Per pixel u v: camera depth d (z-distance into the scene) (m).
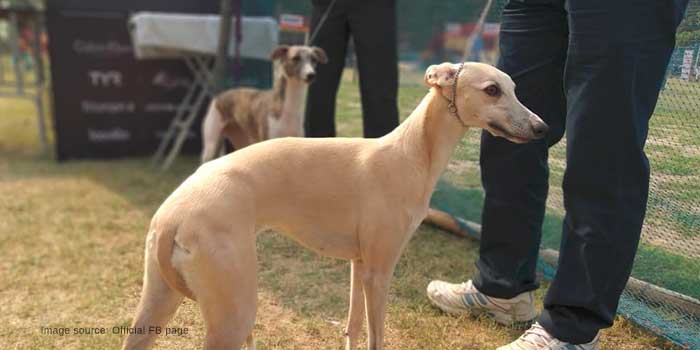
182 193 1.91
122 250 3.87
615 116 2.09
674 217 2.78
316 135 4.58
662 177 2.75
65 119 6.92
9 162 6.91
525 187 2.68
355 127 4.91
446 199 4.51
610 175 2.14
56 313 2.97
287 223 2.13
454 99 2.13
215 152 5.61
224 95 5.48
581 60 2.14
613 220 2.16
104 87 7.01
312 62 4.49
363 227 2.10
